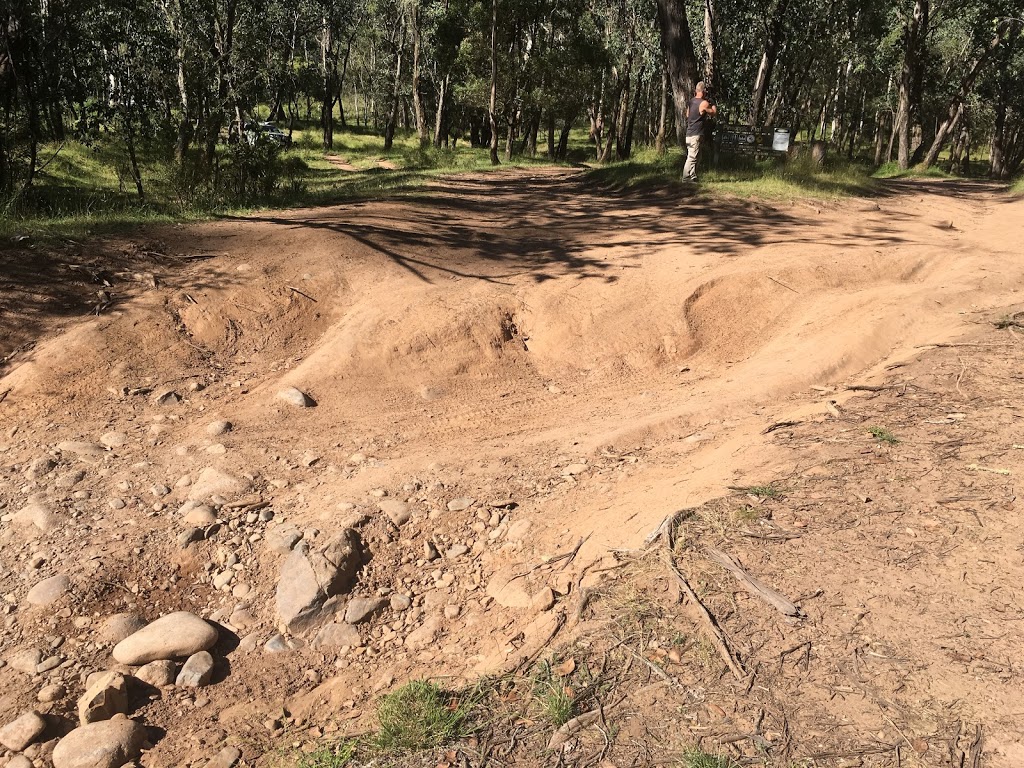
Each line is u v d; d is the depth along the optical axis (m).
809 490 3.77
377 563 4.17
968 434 4.16
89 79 11.09
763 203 11.28
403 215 10.36
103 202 10.22
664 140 32.19
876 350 6.34
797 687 2.57
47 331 6.21
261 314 6.94
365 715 3.06
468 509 4.53
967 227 10.94
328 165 28.12
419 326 6.80
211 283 7.12
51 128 14.80
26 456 5.11
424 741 2.60
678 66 15.47
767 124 34.34
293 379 6.19
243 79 13.20
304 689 3.46
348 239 8.50
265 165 12.15
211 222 8.97
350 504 4.55
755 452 4.36
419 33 41.16
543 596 3.38
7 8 9.59
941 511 3.45
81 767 2.99
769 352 6.73
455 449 5.37
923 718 2.39
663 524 3.53
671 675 2.69
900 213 11.72
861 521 3.44
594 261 8.52
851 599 2.94
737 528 3.47
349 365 6.37
